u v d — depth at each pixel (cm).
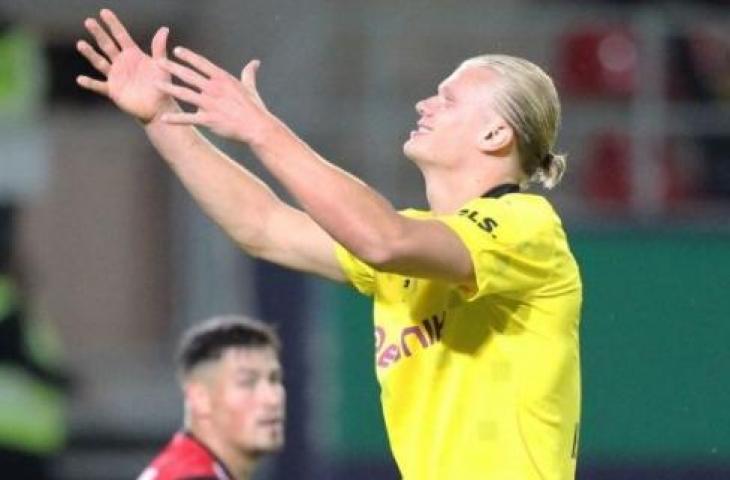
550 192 3719
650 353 3484
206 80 1633
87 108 4506
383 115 3772
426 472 1712
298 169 1602
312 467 3512
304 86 3994
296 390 3531
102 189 4306
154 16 4525
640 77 3706
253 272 3559
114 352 4241
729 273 3497
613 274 3497
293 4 4166
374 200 1598
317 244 1855
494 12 3997
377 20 3991
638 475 3481
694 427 3478
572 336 1734
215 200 1869
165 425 4000
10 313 3800
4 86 4016
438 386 1716
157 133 1856
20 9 4528
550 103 1741
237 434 2636
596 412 3481
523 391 1697
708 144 3700
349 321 3538
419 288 1736
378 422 3525
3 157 4019
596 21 3816
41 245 4244
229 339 2647
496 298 1694
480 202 1681
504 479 1686
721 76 3750
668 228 3503
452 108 1744
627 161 3722
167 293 4253
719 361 3481
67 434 3875
